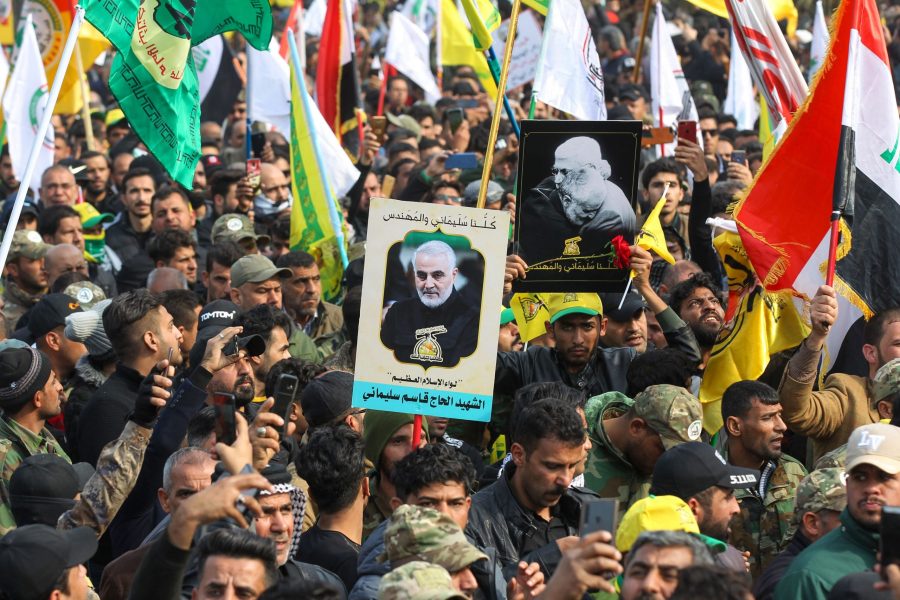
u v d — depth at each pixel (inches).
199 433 605.3
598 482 666.2
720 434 745.6
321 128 1160.2
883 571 409.4
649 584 419.8
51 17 1434.5
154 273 979.3
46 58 1437.0
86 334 782.5
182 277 979.9
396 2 2522.1
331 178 1156.5
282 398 514.6
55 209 1144.2
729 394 673.6
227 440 472.1
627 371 772.6
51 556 469.1
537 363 784.9
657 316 796.0
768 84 870.4
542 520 592.1
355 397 597.0
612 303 841.5
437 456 541.3
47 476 585.6
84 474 641.0
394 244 600.1
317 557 566.6
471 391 598.5
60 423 810.2
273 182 1314.0
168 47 730.2
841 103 716.7
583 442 580.1
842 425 708.0
